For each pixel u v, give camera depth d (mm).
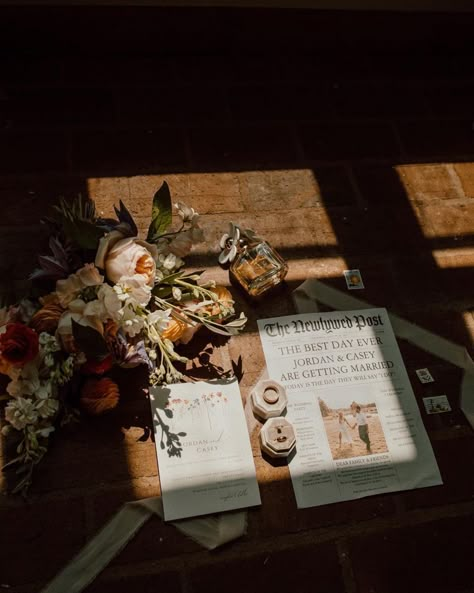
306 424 1373
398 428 1408
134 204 1583
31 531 1193
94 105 1723
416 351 1516
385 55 2049
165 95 1790
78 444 1275
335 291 1557
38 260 1336
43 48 1788
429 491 1361
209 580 1212
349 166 1771
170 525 1238
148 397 1340
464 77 2045
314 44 1977
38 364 1206
